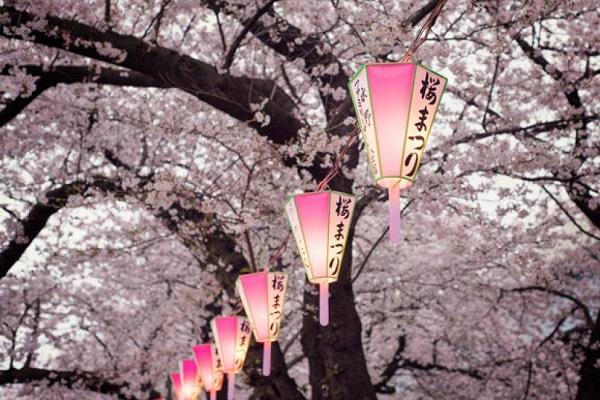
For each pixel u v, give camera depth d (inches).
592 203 414.0
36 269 536.4
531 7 353.1
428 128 151.5
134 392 597.9
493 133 387.2
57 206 374.0
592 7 415.2
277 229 431.2
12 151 458.9
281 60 433.4
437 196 401.4
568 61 417.4
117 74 347.9
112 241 553.9
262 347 363.9
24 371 510.6
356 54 411.5
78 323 617.9
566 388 649.6
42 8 312.2
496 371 652.1
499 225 427.2
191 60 315.0
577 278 717.3
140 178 392.5
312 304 381.1
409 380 830.5
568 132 446.3
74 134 470.0
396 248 657.0
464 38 357.7
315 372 374.9
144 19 436.1
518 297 672.4
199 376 408.2
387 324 685.9
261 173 361.7
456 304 685.9
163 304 608.1
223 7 378.3
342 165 353.7
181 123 375.9
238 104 323.6
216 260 384.8
